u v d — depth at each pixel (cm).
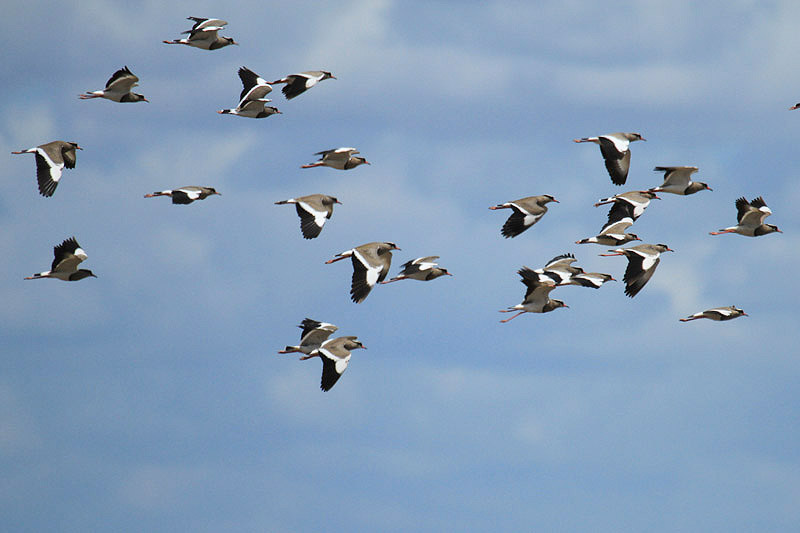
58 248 5409
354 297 4844
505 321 5578
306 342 5147
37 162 5356
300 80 5650
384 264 5059
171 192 5553
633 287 5422
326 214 5322
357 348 5097
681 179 5759
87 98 5747
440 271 5566
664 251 5522
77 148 5484
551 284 5431
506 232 5491
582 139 5566
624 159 5572
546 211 5562
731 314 5709
